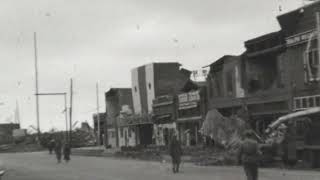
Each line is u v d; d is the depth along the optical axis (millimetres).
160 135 66438
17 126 135250
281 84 41406
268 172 27344
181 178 25688
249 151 16359
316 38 36844
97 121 101125
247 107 45594
